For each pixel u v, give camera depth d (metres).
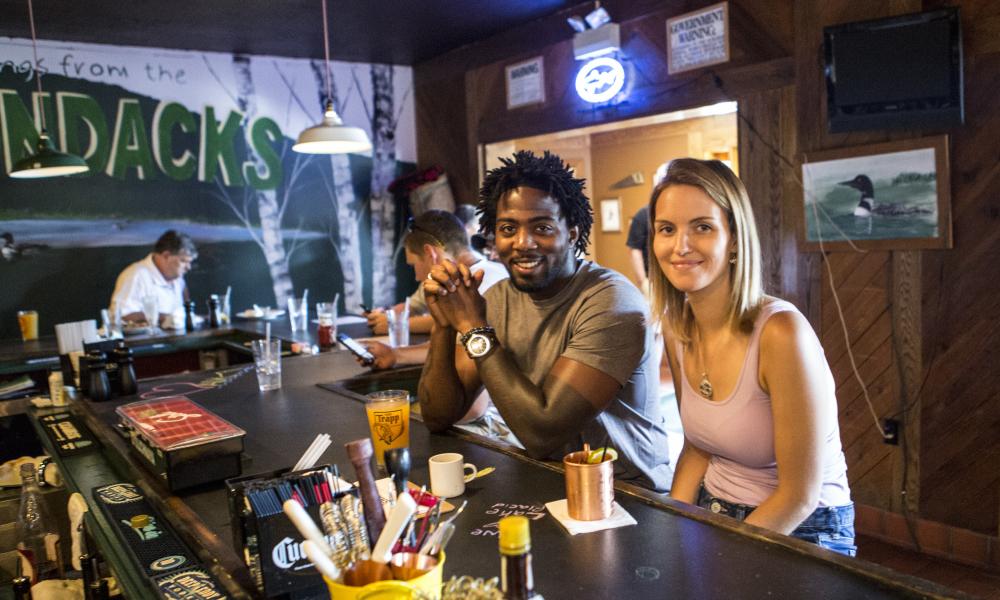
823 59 3.57
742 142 4.01
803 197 3.69
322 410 2.08
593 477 1.19
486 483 1.43
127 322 4.70
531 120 5.48
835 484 1.47
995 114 3.00
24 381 3.58
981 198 3.06
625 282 1.75
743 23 3.96
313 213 6.39
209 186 5.93
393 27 5.26
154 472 1.57
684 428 1.62
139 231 5.68
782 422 1.37
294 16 4.86
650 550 1.10
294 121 6.25
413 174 6.52
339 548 0.90
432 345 1.79
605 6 4.74
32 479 2.21
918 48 3.16
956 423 3.21
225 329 4.61
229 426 1.57
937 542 3.28
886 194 3.35
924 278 3.27
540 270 1.70
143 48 5.61
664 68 4.44
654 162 7.20
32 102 5.26
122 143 5.58
